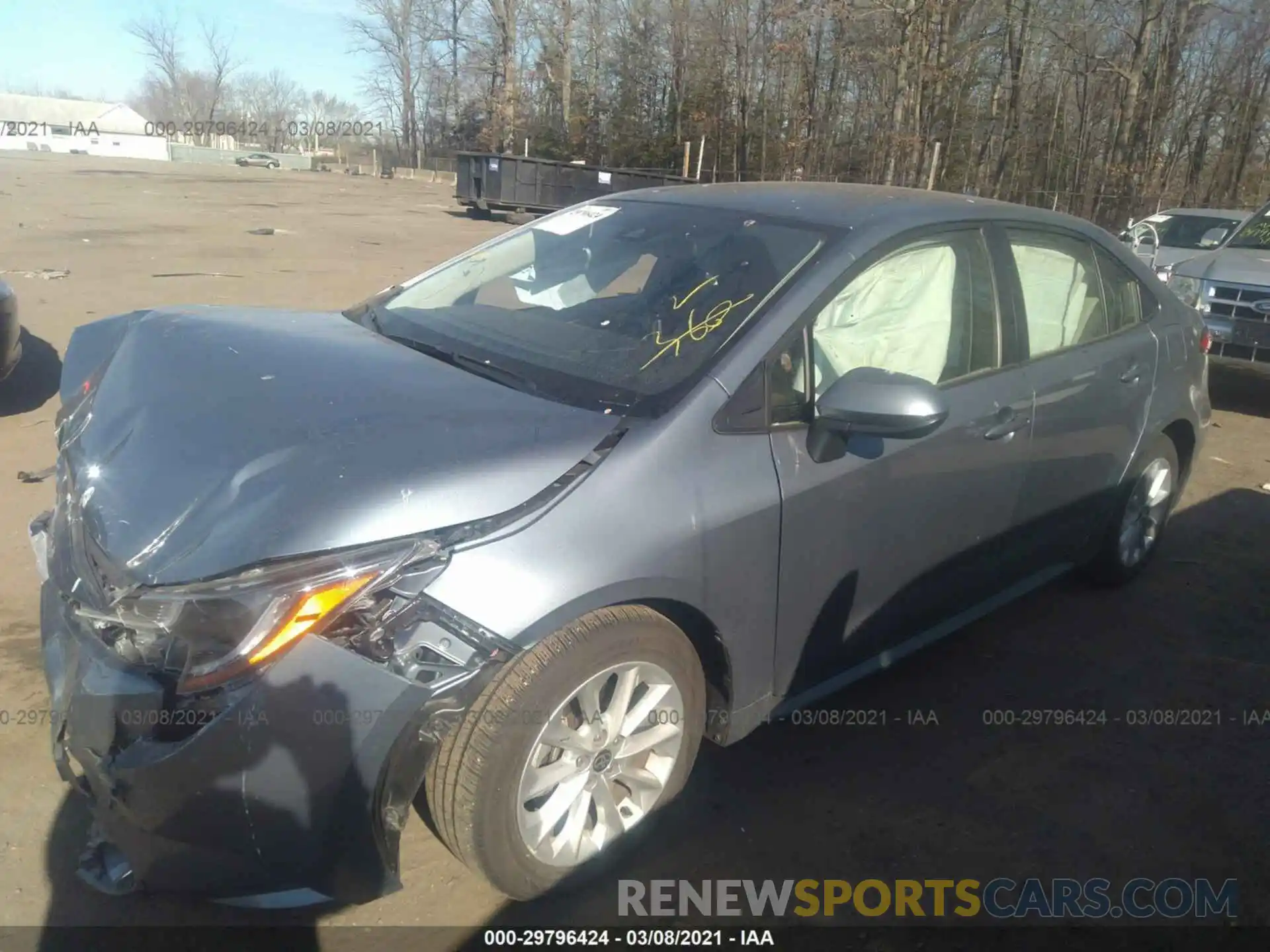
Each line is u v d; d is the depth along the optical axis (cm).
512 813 240
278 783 215
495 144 4616
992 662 396
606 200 393
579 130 4422
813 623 299
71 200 2239
